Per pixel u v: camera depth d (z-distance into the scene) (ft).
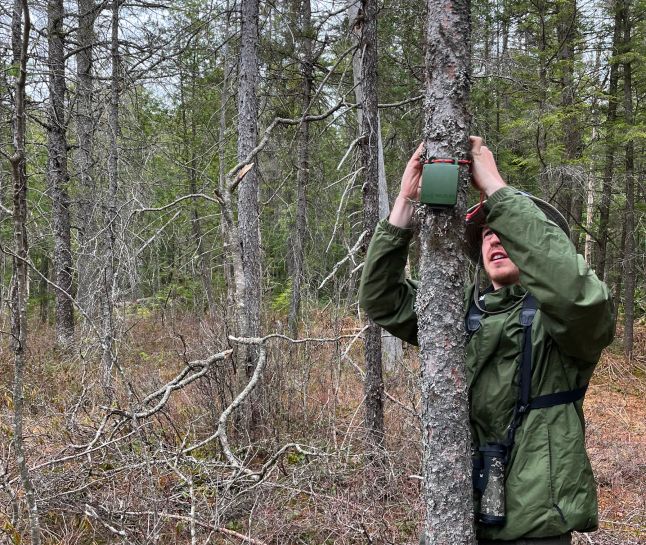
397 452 14.51
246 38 20.80
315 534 12.09
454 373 5.69
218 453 15.66
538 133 32.96
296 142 33.12
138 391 18.26
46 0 28.63
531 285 5.23
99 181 27.86
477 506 5.73
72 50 32.01
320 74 34.32
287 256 42.11
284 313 36.24
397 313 7.06
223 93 25.04
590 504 5.37
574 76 37.27
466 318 6.27
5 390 20.43
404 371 20.22
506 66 32.96
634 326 47.14
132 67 26.61
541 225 5.29
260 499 12.78
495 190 5.58
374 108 14.17
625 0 35.17
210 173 35.04
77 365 23.63
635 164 43.68
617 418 26.32
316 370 20.59
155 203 27.86
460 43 5.73
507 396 5.71
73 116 30.63
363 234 14.26
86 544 11.77
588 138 41.06
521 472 5.49
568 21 38.70
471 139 5.82
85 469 13.39
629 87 35.76
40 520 12.34
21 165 8.46
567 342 5.29
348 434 16.07
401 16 26.96
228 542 11.73
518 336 5.73
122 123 28.55
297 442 16.71
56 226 33.27
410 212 6.66
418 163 6.52
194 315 27.14
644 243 48.19
